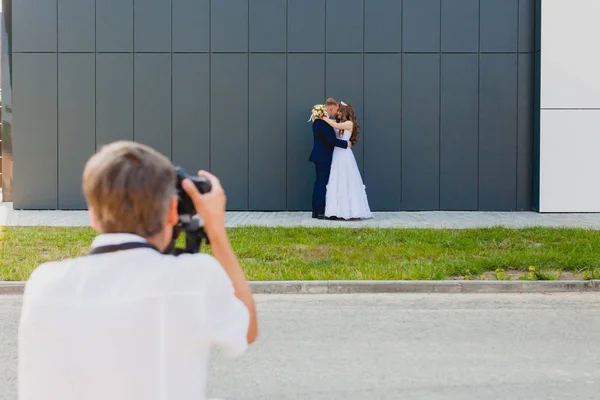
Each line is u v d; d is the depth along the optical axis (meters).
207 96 14.70
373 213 14.46
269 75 14.66
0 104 18.17
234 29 14.65
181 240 10.48
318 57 14.66
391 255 9.30
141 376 1.59
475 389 4.45
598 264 8.48
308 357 5.12
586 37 14.31
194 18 14.65
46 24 14.62
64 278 1.63
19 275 7.79
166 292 1.62
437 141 14.71
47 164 14.75
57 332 1.58
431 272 7.92
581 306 6.88
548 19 14.30
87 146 14.74
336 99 14.66
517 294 7.49
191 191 1.80
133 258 1.65
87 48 14.65
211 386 4.50
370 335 5.73
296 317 6.36
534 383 4.56
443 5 14.64
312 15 14.64
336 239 10.41
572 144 14.42
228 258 1.84
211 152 14.76
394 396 4.32
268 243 10.10
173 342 1.61
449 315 6.46
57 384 1.58
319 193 13.38
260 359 5.07
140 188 1.66
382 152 14.71
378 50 14.65
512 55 14.71
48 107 14.70
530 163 14.79
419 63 14.66
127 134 14.73
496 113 14.75
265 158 14.74
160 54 14.66
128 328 1.59
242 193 14.77
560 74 14.34
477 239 10.50
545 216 13.98
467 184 14.77
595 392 4.40
